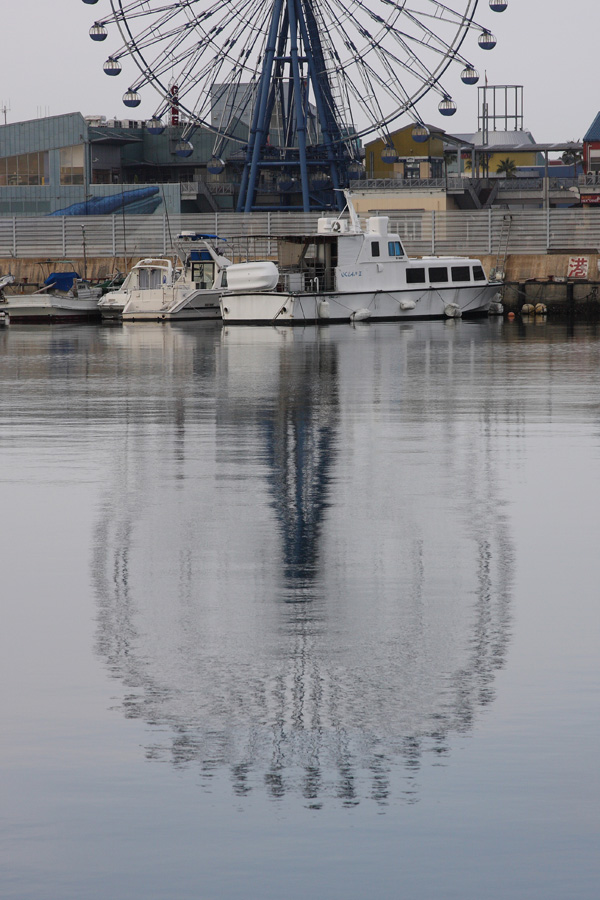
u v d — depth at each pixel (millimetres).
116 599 24719
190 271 162500
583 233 180250
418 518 32812
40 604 24375
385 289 146125
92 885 13578
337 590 25391
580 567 27344
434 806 15273
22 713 18234
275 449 45812
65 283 172125
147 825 14859
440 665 20375
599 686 19297
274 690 19188
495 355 95938
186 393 67875
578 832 14641
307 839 14516
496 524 32000
